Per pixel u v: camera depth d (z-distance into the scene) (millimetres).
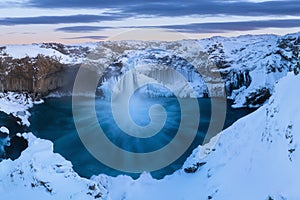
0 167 34781
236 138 37812
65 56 93188
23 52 91688
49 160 35156
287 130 29578
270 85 83562
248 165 31953
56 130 68250
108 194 34656
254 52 96812
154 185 36844
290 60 89188
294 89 32500
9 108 75375
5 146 60625
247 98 80312
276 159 28938
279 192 25359
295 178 25328
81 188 31938
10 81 87562
